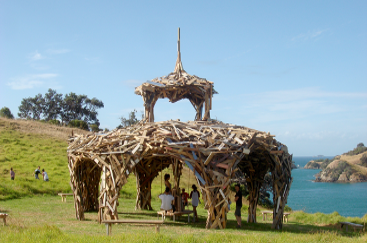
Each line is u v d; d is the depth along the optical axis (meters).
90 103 86.06
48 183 23.62
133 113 61.28
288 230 13.20
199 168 11.53
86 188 15.96
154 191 25.38
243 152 11.75
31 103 80.94
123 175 11.64
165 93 15.03
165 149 11.50
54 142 39.88
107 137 12.57
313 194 87.12
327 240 9.95
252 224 14.56
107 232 9.49
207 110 15.05
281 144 13.73
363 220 17.28
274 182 13.59
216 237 9.12
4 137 37.50
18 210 15.02
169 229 11.35
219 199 11.87
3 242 7.89
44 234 8.70
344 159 145.25
